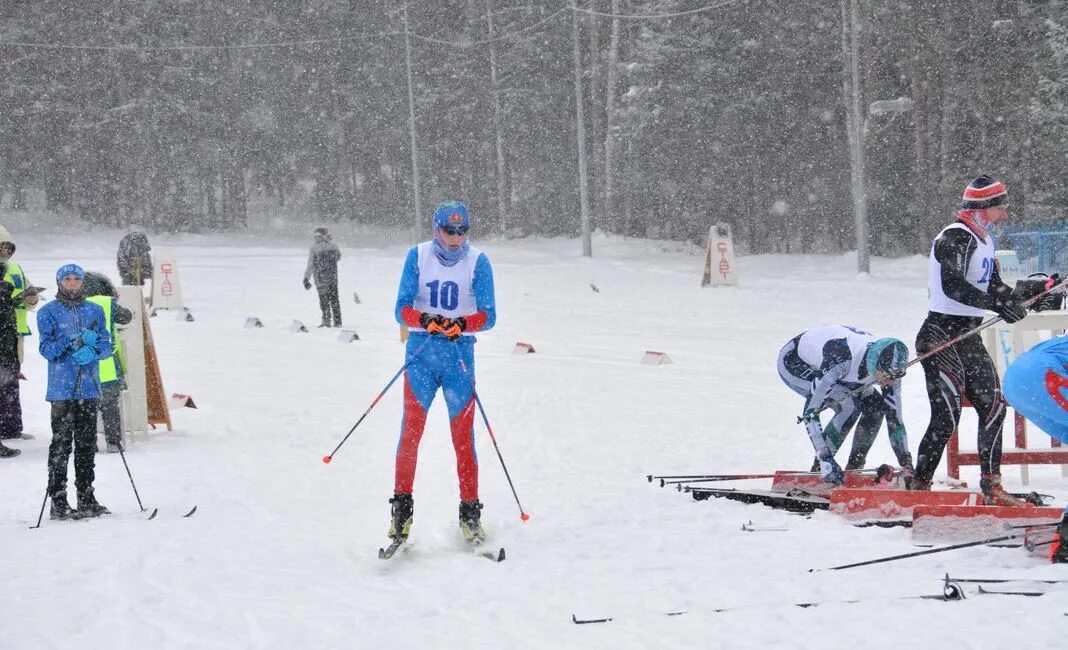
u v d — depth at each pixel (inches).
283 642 508.4
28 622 547.8
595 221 6776.6
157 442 1171.3
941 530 683.4
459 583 610.9
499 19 6771.7
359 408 1397.6
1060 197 4751.5
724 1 5565.9
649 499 851.4
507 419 1289.4
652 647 486.0
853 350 824.9
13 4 6289.4
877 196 6067.9
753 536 715.4
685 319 2640.3
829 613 525.3
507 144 6904.5
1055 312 924.6
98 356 834.8
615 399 1448.1
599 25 6378.0
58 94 6358.3
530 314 2797.7
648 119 5846.5
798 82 6250.0
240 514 817.5
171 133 6456.7
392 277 3735.2
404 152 7357.3
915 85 5457.7
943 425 765.9
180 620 548.4
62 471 821.2
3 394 1189.1
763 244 6806.1
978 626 492.7
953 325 768.3
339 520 794.2
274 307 3019.2
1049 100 4581.7
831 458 824.9
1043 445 1053.2
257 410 1384.1
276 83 7199.8
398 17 7057.1
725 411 1341.0
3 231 1169.4
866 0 5172.2
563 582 604.1
